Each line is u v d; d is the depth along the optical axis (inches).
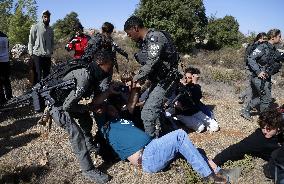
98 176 183.0
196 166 176.9
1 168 186.7
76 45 296.4
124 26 194.5
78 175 188.4
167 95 202.1
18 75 397.4
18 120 257.3
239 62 663.1
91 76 162.9
